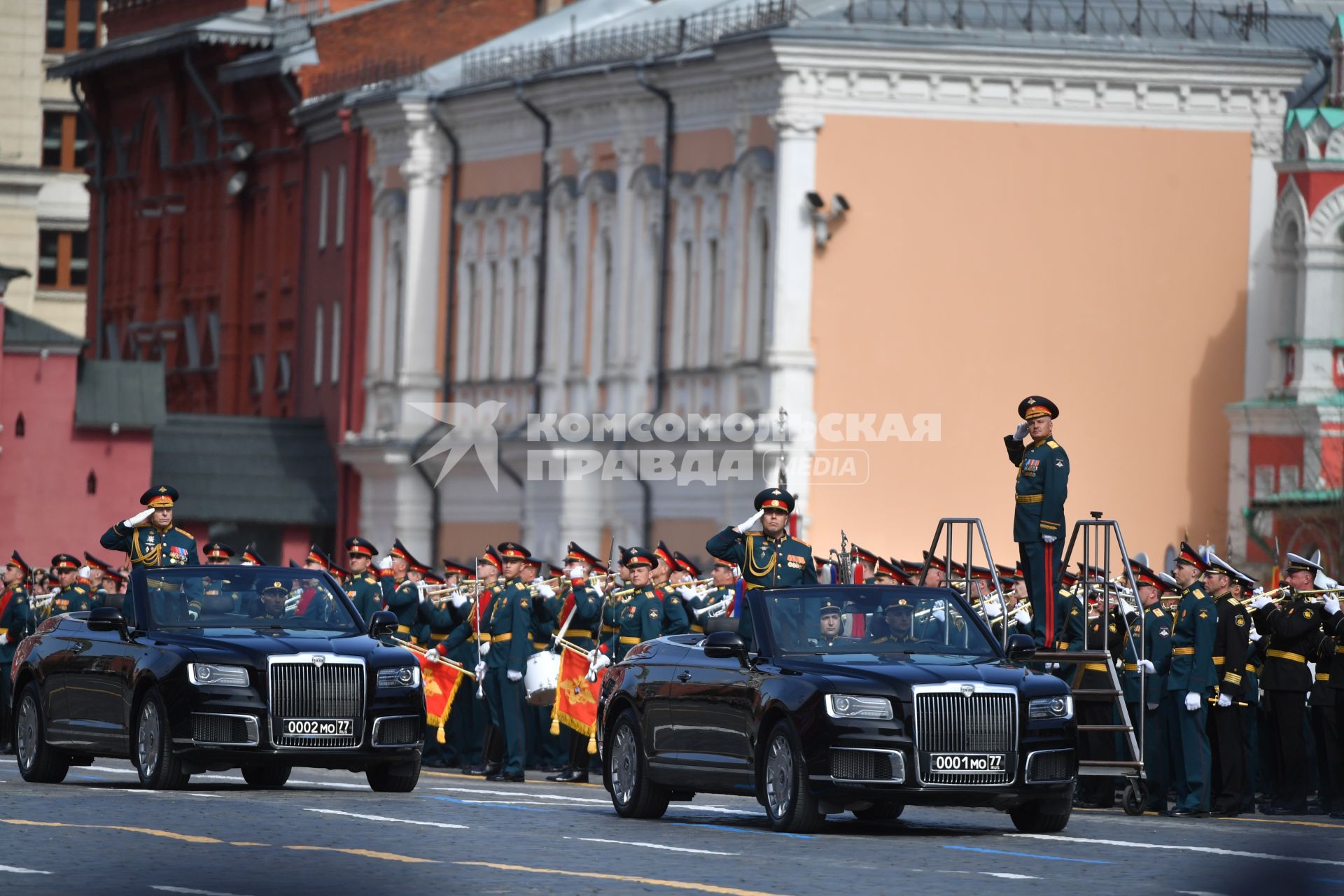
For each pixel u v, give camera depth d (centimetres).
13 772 11369
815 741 7919
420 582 13038
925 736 7875
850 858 7269
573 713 11675
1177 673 9769
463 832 7969
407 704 9388
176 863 6962
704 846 7612
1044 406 9288
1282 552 19850
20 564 14650
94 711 9706
